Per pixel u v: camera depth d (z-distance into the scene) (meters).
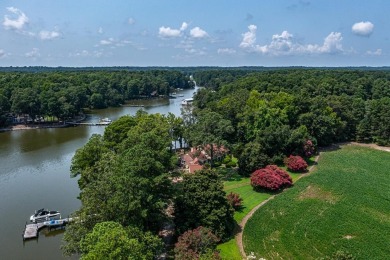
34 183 78.81
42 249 53.12
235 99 113.19
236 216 60.50
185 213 52.56
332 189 69.25
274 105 104.50
